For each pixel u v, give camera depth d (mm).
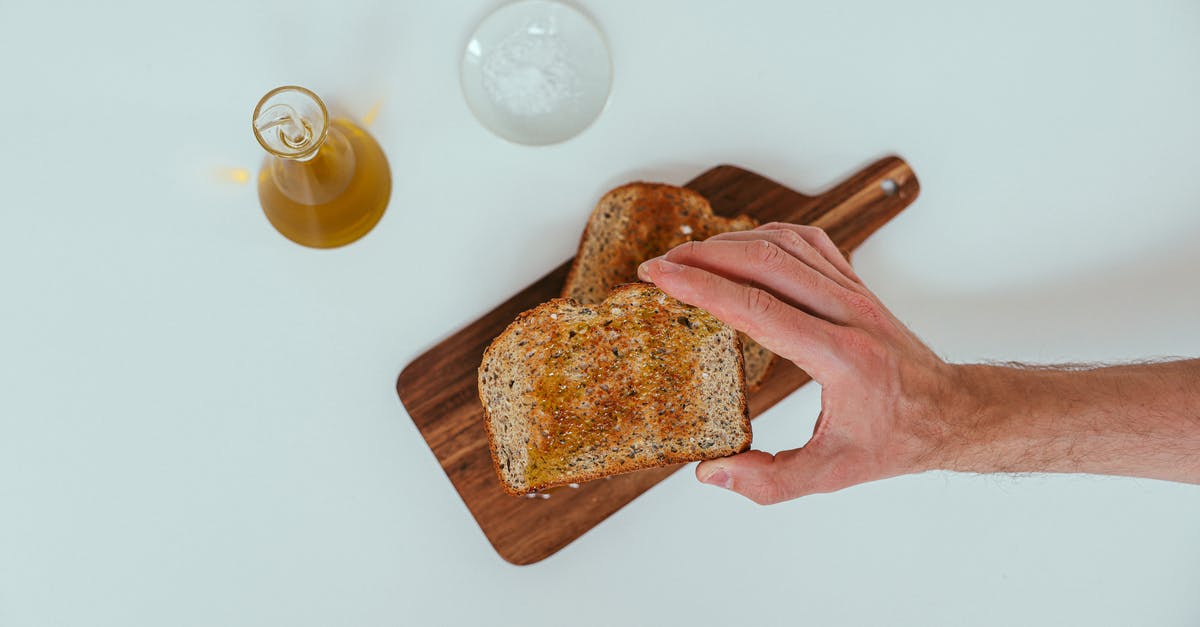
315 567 708
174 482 705
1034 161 729
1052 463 647
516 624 714
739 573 723
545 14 697
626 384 651
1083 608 733
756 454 628
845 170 722
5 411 700
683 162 716
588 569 714
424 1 702
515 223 707
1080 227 735
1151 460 644
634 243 688
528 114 699
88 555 705
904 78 725
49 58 696
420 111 703
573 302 645
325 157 648
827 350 595
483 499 693
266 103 628
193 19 697
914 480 728
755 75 719
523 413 655
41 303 700
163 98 699
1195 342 736
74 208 699
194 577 708
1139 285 736
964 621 732
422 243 703
